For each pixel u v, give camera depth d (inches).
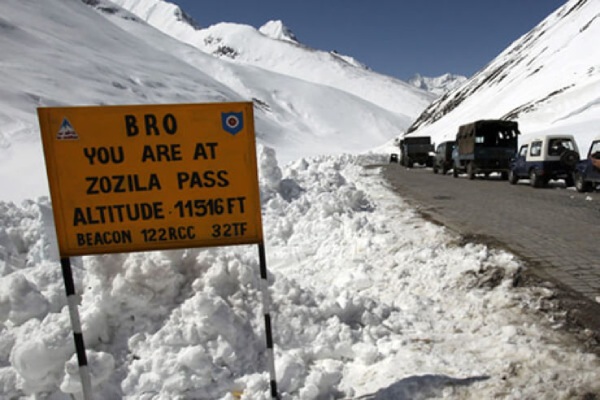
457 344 149.9
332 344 148.9
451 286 200.8
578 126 1135.6
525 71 3348.9
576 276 210.7
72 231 109.7
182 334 131.8
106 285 143.9
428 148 1306.6
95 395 118.4
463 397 119.8
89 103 2502.5
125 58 4067.4
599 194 509.4
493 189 614.5
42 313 138.6
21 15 3693.4
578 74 2242.9
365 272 229.5
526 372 129.5
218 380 125.0
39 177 768.3
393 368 135.9
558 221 350.3
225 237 114.6
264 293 116.4
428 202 487.8
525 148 650.2
